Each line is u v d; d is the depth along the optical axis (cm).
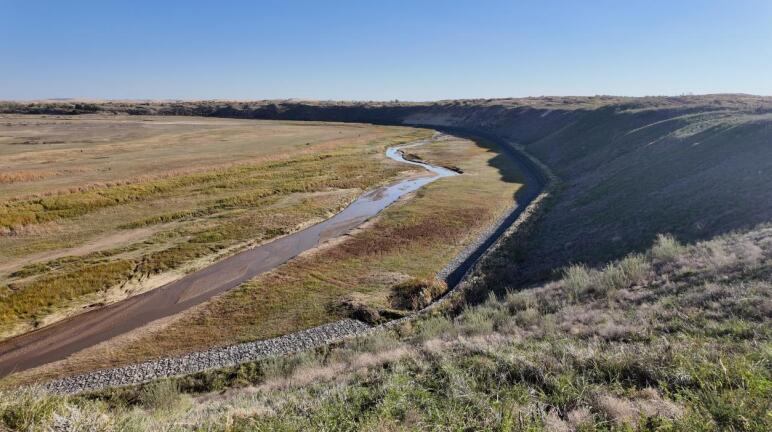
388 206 4228
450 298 2189
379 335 1786
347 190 4900
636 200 2856
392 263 2778
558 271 2114
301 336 1938
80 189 4069
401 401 763
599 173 4281
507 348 1019
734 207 2034
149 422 758
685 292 1231
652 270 1553
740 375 648
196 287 2586
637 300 1302
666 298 1212
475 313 1708
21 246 2944
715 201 2203
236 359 1772
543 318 1354
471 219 3625
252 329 2034
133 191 4166
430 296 2269
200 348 1886
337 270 2694
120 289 2503
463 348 1074
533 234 3036
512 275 2384
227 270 2831
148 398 1461
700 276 1320
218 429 754
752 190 2136
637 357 813
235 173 5300
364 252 2984
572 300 1509
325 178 5303
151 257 2870
